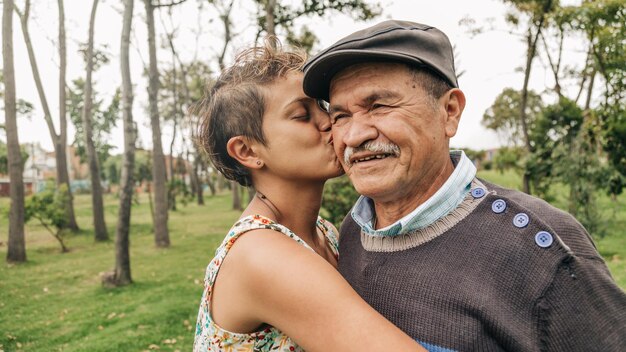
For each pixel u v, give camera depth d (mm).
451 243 1285
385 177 1298
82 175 60094
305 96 1492
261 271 1253
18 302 8328
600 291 1163
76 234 17938
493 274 1210
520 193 1381
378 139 1282
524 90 11086
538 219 1223
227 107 1531
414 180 1317
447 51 1340
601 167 9477
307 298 1187
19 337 6348
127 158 9211
